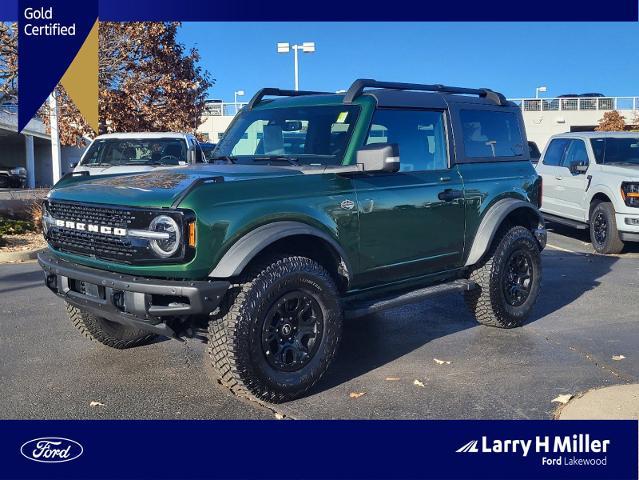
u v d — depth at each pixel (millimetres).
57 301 7633
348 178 4984
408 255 5434
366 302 5262
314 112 5418
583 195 11672
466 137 6156
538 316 7023
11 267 9812
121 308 4371
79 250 4680
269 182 4535
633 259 10602
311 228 4602
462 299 7836
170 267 4141
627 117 38406
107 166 10961
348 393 4812
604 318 6914
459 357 5633
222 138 6027
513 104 6902
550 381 5027
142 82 14539
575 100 39438
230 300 4348
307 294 4625
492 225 6059
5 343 5980
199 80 15547
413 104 5605
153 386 4934
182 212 4062
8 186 31812
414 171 5555
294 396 4629
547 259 10633
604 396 4590
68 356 5625
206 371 5254
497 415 4406
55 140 14047
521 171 6668
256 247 4234
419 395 4762
